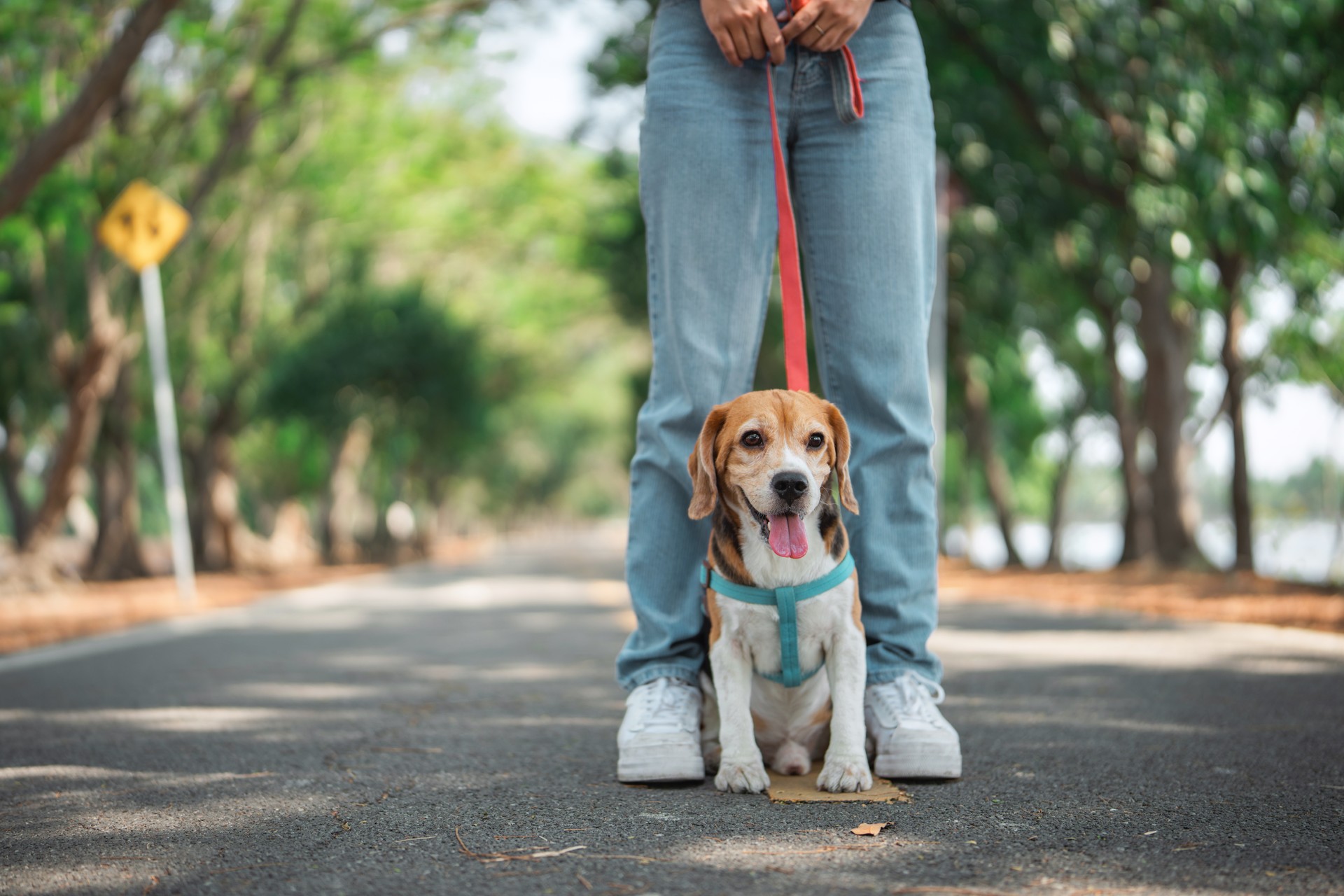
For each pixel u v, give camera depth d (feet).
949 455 113.91
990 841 7.89
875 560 10.81
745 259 10.85
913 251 10.89
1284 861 7.34
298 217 71.72
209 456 77.77
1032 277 56.24
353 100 60.64
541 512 338.75
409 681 17.71
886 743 9.85
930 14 36.24
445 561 111.14
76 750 11.97
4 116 36.78
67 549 103.96
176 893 7.07
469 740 12.28
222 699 15.79
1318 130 35.06
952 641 21.48
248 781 10.25
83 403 48.52
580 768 10.69
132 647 23.84
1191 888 6.85
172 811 9.14
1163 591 35.99
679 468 10.80
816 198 10.97
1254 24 32.35
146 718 14.08
